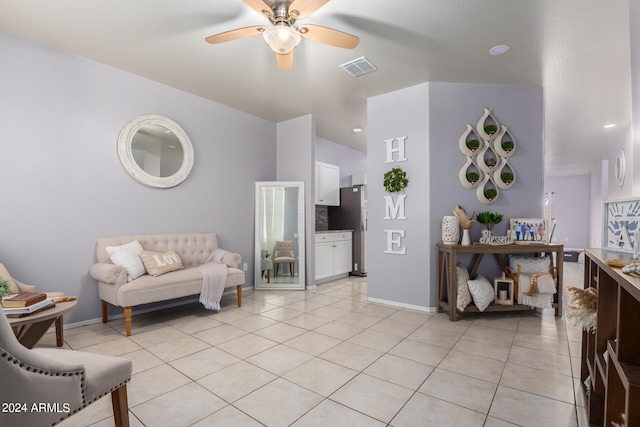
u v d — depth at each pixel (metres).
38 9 2.42
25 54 2.84
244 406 1.81
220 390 1.97
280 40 2.23
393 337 2.86
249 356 2.46
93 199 3.27
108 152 3.37
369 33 2.70
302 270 4.89
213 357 2.45
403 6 2.35
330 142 6.56
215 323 3.25
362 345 2.68
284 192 5.02
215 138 4.39
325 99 4.25
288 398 1.89
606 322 1.41
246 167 4.83
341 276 5.99
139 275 3.20
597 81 3.62
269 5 2.14
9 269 2.77
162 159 3.80
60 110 3.05
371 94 4.06
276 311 3.68
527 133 3.79
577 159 7.89
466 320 3.35
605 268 1.21
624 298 0.99
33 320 1.96
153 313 3.62
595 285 1.75
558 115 4.76
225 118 4.52
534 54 3.03
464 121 3.72
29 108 2.87
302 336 2.88
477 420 1.68
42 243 2.94
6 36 2.75
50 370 1.15
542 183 3.80
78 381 1.24
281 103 4.42
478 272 3.77
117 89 3.42
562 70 3.36
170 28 2.67
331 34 2.26
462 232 3.67
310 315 3.52
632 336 0.98
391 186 3.87
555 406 1.80
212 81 3.72
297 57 3.11
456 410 1.76
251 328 3.10
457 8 2.37
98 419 1.69
